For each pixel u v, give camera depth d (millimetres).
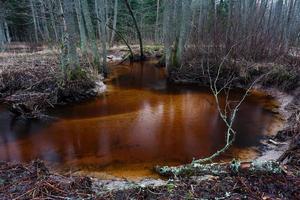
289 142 5773
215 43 11695
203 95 10133
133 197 3488
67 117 7820
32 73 10289
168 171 4633
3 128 7078
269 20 12812
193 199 3373
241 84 10969
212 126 7062
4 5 22859
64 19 9305
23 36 27922
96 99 9602
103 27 13703
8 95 9281
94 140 6250
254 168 3920
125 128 6953
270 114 7961
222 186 3645
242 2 16969
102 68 13406
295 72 9797
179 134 6566
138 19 27875
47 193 3529
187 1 12281
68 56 9656
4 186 3670
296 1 18484
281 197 3365
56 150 5793
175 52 12875
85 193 3633
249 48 11625
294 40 12633
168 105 8922
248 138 6309
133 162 5234
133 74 14328
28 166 4422
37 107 8242
